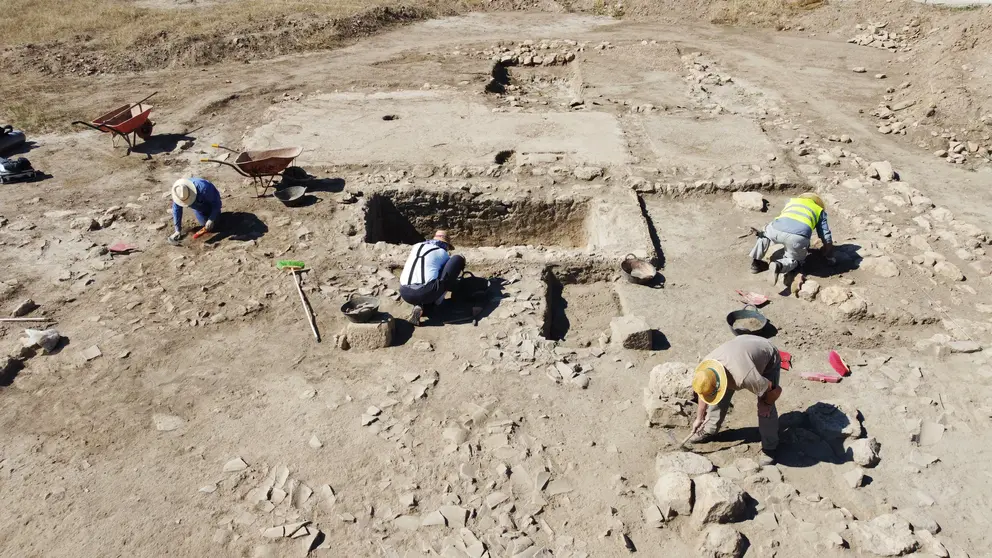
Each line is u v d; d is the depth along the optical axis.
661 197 10.89
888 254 9.03
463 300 8.19
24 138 12.64
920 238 9.26
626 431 6.26
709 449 6.09
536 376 6.92
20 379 6.90
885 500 5.60
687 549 5.19
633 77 16.61
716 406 5.67
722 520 5.27
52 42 17.62
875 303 7.98
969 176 11.49
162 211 10.23
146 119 12.61
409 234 11.21
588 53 18.77
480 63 17.84
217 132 13.24
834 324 7.84
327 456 5.97
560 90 17.05
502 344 7.38
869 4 20.84
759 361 5.55
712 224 10.10
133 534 5.27
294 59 18.14
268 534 5.24
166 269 8.80
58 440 6.16
